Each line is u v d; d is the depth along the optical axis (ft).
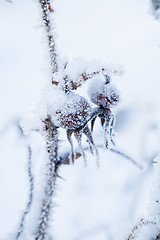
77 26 7.80
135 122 7.54
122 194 8.55
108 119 2.85
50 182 2.30
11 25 7.45
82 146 2.84
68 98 2.49
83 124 2.64
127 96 7.73
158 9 3.96
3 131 6.59
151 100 7.74
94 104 2.86
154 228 2.60
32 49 7.61
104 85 2.87
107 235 8.05
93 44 7.77
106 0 8.02
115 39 7.85
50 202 2.23
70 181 8.39
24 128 2.51
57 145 2.45
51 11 2.42
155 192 2.66
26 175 2.57
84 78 2.46
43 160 2.38
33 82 7.37
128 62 7.63
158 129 7.60
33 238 2.23
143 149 7.14
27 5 6.92
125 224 2.74
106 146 2.90
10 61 7.51
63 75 2.44
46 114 2.48
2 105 6.98
